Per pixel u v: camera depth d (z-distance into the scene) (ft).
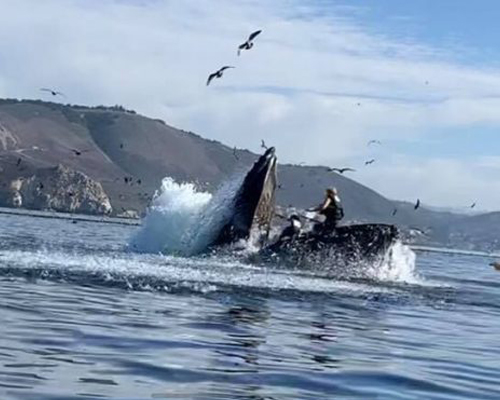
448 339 56.90
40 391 32.76
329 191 106.22
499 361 49.14
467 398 37.99
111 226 274.57
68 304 56.70
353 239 104.83
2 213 328.90
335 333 54.75
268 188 109.50
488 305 84.94
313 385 37.91
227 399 34.01
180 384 35.91
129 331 47.91
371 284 96.07
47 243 122.72
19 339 42.75
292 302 69.92
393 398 36.73
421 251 335.47
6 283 65.72
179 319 53.98
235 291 73.20
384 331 57.98
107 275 76.18
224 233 109.91
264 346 46.78
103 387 34.22
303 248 104.17
